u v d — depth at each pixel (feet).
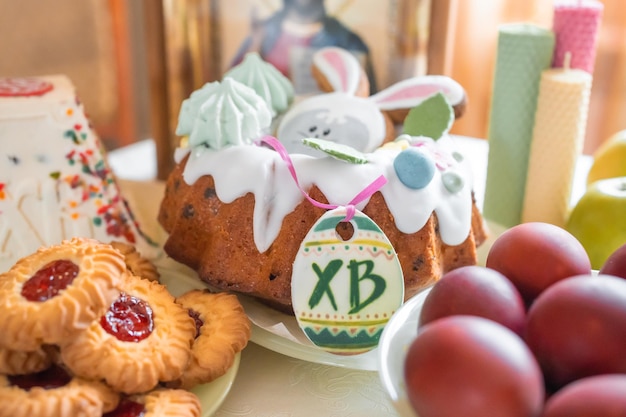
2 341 1.18
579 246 1.27
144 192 2.16
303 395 1.40
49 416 1.12
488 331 1.03
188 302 1.48
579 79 1.77
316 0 2.03
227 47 2.15
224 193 1.51
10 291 1.22
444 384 0.99
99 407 1.17
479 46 2.39
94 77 2.97
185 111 1.59
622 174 1.87
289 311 1.55
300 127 1.72
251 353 1.52
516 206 1.98
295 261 1.39
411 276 1.50
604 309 1.05
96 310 1.20
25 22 2.73
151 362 1.23
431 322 1.17
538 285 1.24
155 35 2.14
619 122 2.40
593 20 1.81
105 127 3.08
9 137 1.64
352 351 1.42
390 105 1.77
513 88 1.86
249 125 1.57
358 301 1.40
